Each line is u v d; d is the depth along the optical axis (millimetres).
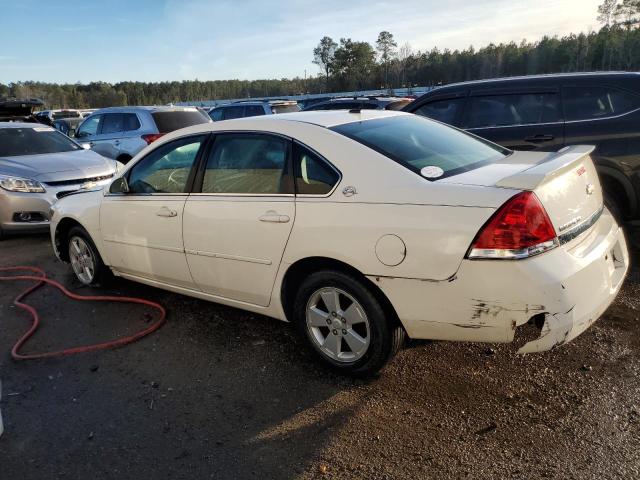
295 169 3305
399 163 3029
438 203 2746
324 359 3355
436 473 2447
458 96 5859
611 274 3008
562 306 2547
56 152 8195
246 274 3566
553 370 3225
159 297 4824
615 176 4902
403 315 2898
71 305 4750
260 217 3377
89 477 2557
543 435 2658
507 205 2584
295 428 2838
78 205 4883
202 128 3936
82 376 3518
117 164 8289
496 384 3123
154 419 2996
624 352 3361
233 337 3953
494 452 2561
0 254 6555
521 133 5359
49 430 2945
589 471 2395
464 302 2686
